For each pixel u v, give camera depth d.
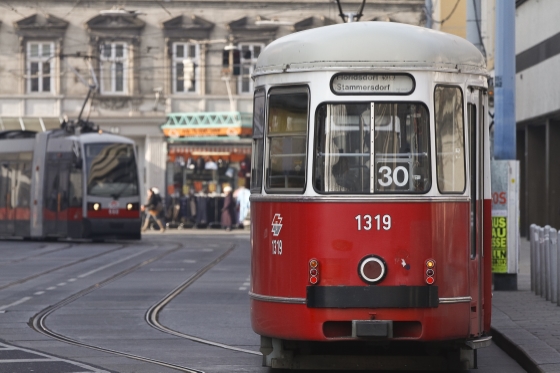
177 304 26.42
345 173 15.05
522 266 36.25
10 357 18.00
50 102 79.69
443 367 15.74
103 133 56.44
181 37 80.06
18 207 57.47
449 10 61.88
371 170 15.02
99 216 54.03
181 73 80.44
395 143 15.04
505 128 27.41
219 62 80.38
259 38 80.19
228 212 72.06
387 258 14.91
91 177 54.19
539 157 50.06
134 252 46.84
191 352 18.88
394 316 14.84
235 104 80.25
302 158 15.31
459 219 15.34
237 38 80.19
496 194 27.66
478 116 15.95
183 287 30.62
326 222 15.01
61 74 79.69
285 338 15.30
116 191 54.56
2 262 40.50
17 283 31.84
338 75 15.15
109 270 36.72
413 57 15.12
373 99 15.06
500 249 27.66
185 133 78.12
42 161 56.19
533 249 27.11
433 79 15.19
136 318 23.70
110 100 79.69
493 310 23.16
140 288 30.33
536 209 50.59
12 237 62.28
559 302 23.92
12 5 79.50
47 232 55.59
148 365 17.28
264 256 15.73
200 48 80.19
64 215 54.62
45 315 24.22
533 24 44.41
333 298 14.88
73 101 79.94
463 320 15.25
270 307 15.52
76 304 26.38
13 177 58.00
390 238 14.93
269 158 15.74
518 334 19.41
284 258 15.38
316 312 14.95
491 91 28.30
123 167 55.00
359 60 15.10
